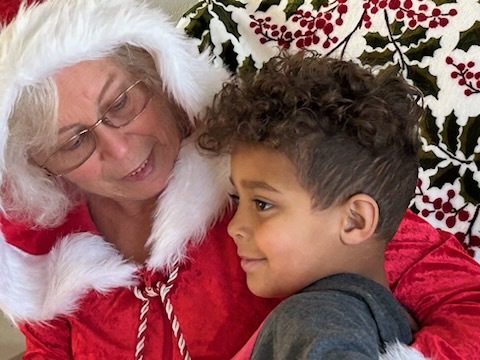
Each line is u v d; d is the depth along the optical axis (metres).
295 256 0.73
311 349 0.60
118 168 0.84
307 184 0.70
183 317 0.88
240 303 0.86
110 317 0.92
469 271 0.87
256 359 0.68
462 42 1.03
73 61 0.79
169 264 0.89
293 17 1.15
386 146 0.72
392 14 1.08
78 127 0.81
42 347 0.98
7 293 0.96
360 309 0.68
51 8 0.79
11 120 0.84
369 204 0.71
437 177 1.04
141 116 0.83
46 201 0.92
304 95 0.71
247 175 0.73
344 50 1.10
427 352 0.71
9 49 0.78
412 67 1.06
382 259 0.77
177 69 0.84
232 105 0.76
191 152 0.88
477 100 1.02
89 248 0.93
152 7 0.88
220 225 0.91
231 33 1.18
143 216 0.93
